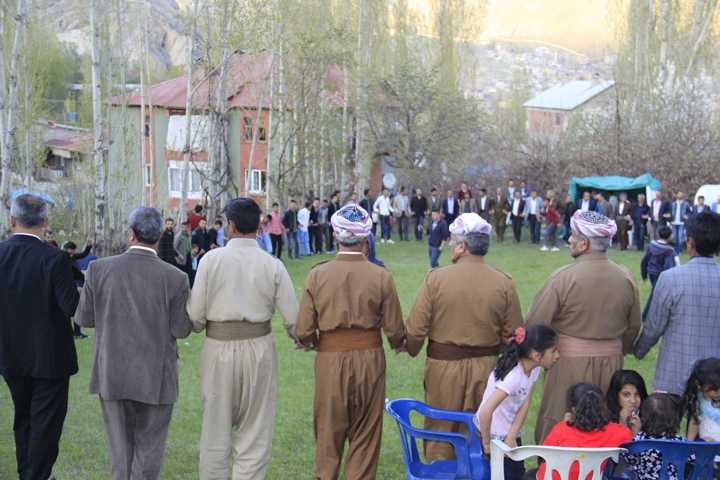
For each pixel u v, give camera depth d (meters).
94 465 5.52
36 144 24.06
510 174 31.64
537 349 4.15
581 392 3.90
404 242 25.67
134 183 32.41
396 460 5.70
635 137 27.36
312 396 7.57
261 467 4.76
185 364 9.28
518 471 4.45
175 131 33.00
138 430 4.77
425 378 5.04
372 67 33.94
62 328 4.81
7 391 7.76
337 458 4.92
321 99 27.81
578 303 4.79
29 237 4.77
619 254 21.20
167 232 13.52
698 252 4.91
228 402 4.70
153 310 4.60
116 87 25.66
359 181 32.09
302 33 24.88
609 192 25.72
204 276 4.67
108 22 21.94
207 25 21.95
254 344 4.73
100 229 17.67
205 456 4.72
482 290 4.78
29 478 4.76
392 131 32.34
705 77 32.16
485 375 4.81
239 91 30.59
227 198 27.02
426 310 4.88
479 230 4.86
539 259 20.31
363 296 4.83
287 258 21.23
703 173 25.44
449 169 33.25
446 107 32.47
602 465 3.62
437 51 38.31
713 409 4.34
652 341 5.05
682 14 34.50
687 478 3.82
